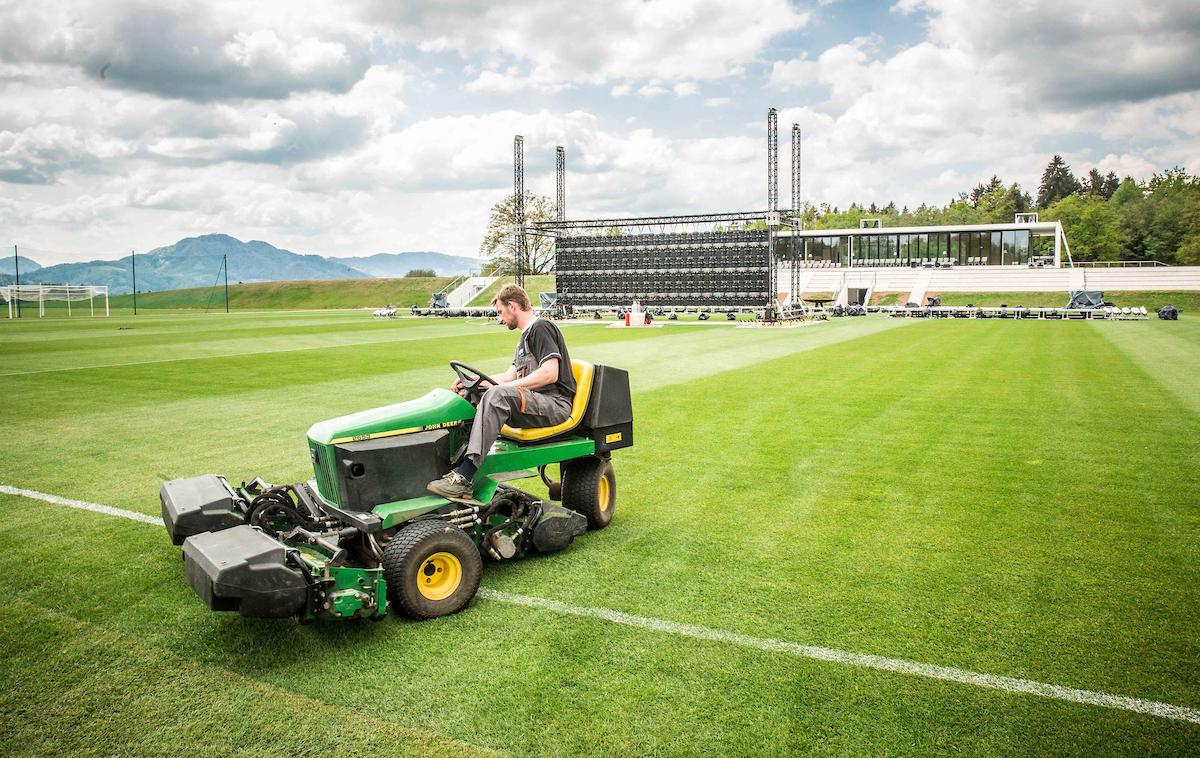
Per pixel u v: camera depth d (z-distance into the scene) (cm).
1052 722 312
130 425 974
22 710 321
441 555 416
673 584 462
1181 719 314
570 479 562
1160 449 839
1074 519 589
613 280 4662
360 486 439
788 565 495
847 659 366
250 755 290
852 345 2358
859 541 542
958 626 402
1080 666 359
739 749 293
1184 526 570
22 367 1662
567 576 477
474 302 6525
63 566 489
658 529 572
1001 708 322
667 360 1877
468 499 464
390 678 348
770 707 323
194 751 292
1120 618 411
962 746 295
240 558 349
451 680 346
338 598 370
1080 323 3666
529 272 7562
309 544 442
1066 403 1166
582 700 329
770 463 784
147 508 617
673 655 370
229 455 805
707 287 4391
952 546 530
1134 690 337
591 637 390
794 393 1288
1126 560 500
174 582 462
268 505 475
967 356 1948
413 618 408
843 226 12519
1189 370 1588
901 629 399
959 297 6156
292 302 8962
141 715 317
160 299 9750
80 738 301
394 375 1518
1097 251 9456
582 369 557
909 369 1652
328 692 336
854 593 448
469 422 497
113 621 408
